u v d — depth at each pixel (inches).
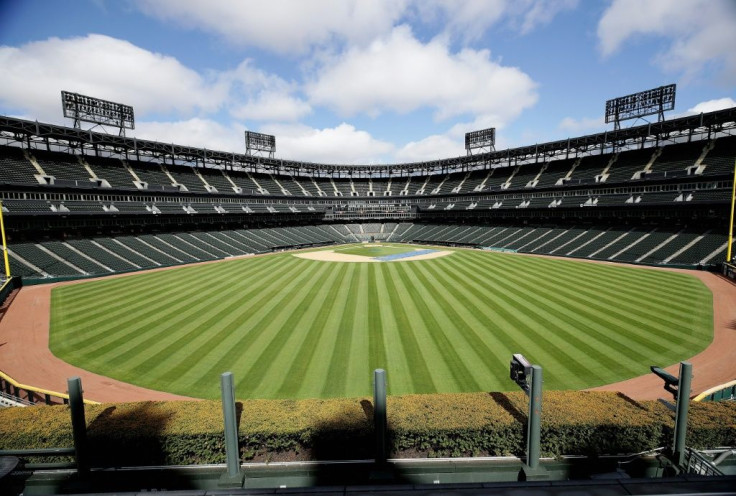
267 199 3216.0
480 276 1540.4
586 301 1110.4
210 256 2304.4
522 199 2903.5
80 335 906.7
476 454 341.4
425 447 343.0
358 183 4160.9
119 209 2236.7
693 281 1425.9
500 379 637.9
